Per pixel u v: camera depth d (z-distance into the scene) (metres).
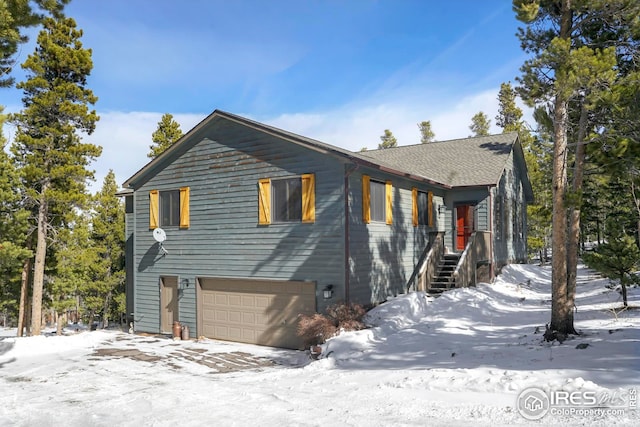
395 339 10.40
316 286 12.27
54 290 23.47
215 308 14.47
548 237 43.53
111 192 34.72
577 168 10.10
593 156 9.66
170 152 15.51
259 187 13.41
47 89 19.38
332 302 11.96
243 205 13.80
